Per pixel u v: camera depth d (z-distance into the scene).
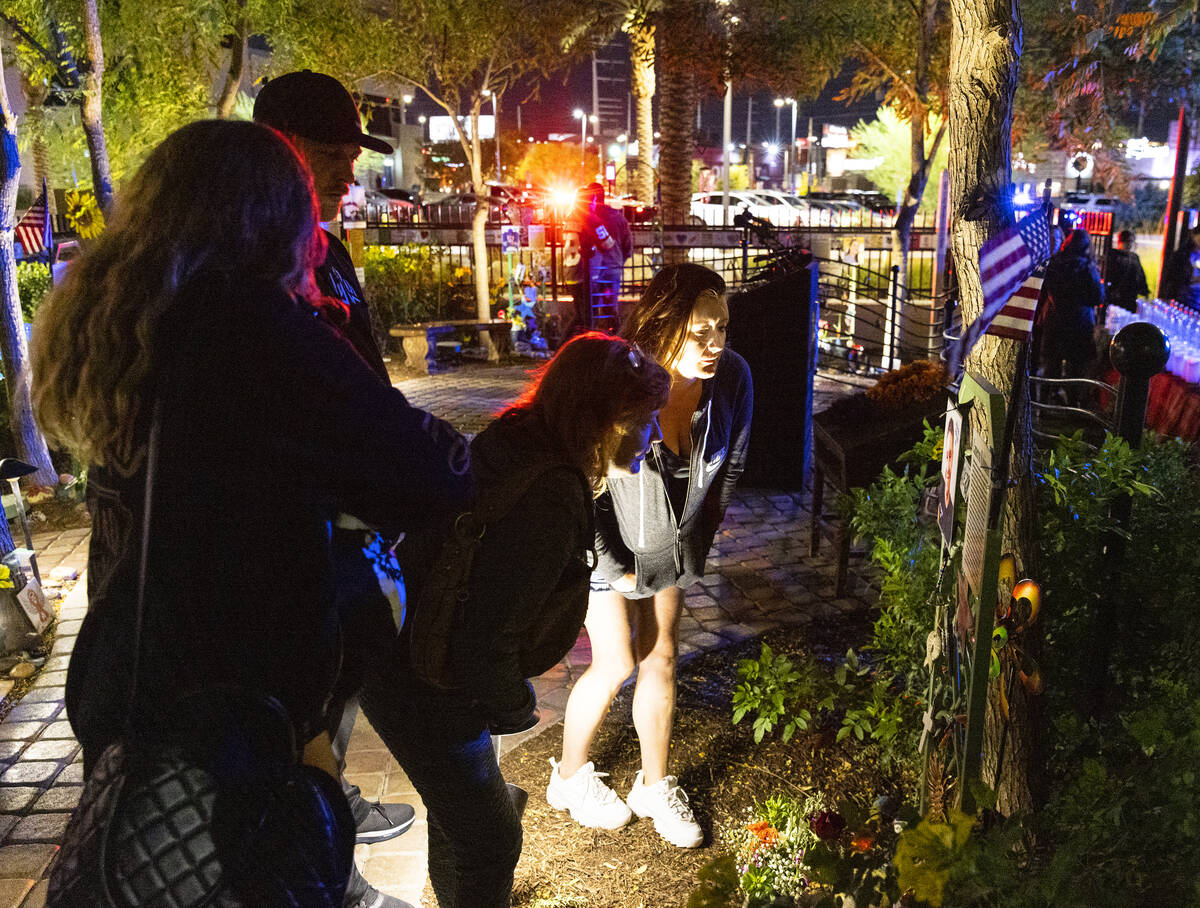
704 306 2.73
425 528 1.61
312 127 2.34
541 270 14.59
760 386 7.19
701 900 2.03
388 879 3.01
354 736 3.89
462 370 12.01
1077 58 4.34
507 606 2.04
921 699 3.13
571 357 2.17
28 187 13.78
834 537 6.16
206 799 1.31
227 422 1.41
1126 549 3.39
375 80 12.66
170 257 1.40
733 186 47.97
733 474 3.07
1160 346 3.22
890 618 3.48
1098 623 3.29
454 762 2.20
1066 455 3.51
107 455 1.43
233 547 1.42
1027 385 2.78
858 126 32.47
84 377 1.40
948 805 2.73
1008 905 1.88
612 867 3.08
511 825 2.38
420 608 2.04
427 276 14.29
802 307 7.01
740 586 5.41
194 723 1.36
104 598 1.45
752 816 3.30
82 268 1.44
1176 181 9.73
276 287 1.47
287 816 1.39
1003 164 2.71
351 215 13.95
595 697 3.16
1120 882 2.17
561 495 2.05
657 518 2.83
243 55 10.91
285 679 1.48
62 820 3.36
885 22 12.07
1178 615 3.30
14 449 6.90
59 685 4.32
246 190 1.45
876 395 5.32
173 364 1.40
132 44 10.40
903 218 12.20
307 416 1.45
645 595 2.97
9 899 2.95
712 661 4.50
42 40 8.33
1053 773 3.07
